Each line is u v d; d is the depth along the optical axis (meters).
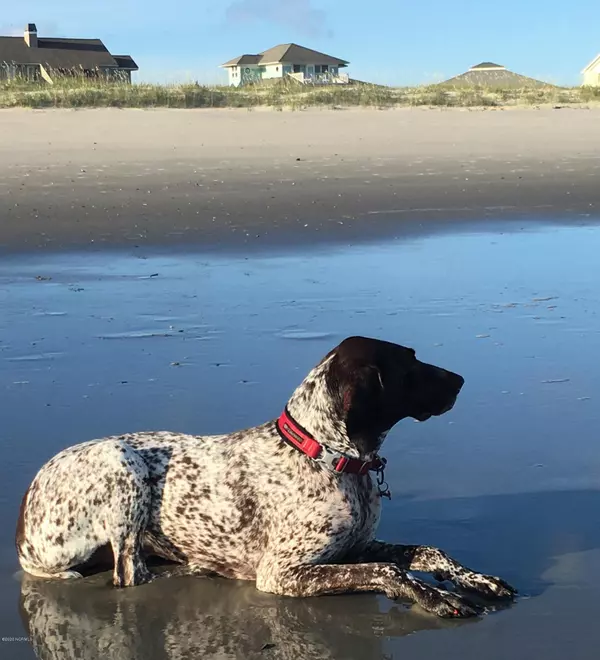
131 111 12.02
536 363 3.60
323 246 5.46
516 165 8.34
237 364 3.60
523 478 2.81
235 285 4.61
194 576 2.52
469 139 10.07
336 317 4.12
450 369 3.53
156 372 3.54
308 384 2.48
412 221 6.14
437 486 2.78
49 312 4.20
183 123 10.91
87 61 31.53
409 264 5.07
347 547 2.46
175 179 7.41
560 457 2.91
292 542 2.42
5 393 3.37
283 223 6.00
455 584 2.37
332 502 2.42
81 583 2.47
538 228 6.00
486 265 5.05
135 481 2.48
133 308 4.25
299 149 9.23
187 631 2.25
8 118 11.11
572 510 2.65
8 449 2.98
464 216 6.31
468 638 2.18
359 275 4.83
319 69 39.56
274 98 13.71
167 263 5.05
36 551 2.49
